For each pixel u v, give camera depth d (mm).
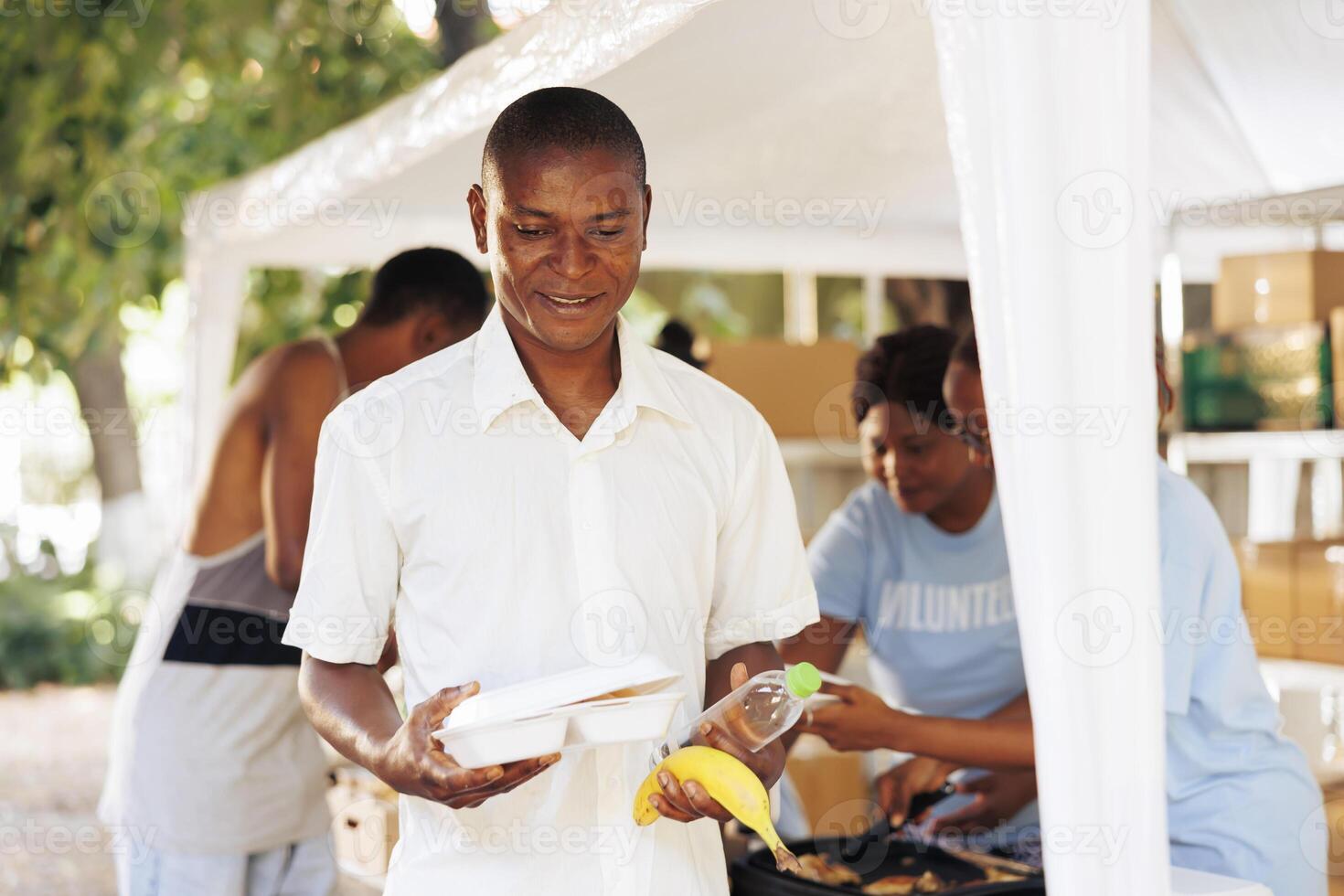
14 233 6145
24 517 10117
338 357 2932
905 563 2852
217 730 2789
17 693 9141
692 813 1432
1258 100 2967
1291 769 2025
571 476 1525
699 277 8266
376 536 1523
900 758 2859
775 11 2164
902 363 2719
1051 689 1215
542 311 1484
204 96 8039
